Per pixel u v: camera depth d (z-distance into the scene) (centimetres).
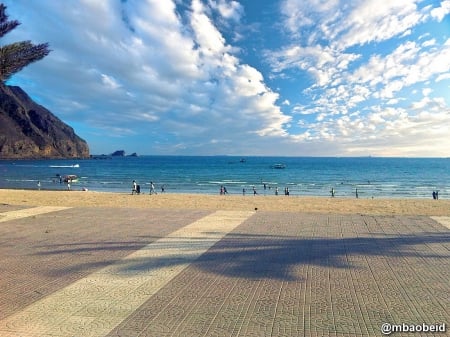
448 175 7669
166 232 894
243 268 588
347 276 541
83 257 667
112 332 372
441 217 1110
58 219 1100
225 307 430
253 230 913
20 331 378
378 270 569
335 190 4388
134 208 1360
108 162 16475
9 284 525
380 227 945
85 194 2495
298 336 357
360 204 1805
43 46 1196
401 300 446
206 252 696
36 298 471
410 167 11569
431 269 573
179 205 1722
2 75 1156
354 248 716
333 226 962
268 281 522
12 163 14312
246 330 371
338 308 423
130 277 552
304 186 4978
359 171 9300
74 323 395
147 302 451
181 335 362
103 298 467
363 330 368
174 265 611
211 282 521
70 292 491
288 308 425
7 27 1116
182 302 449
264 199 2161
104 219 1097
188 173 8381
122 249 725
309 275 547
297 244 755
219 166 12394
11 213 1224
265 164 14238
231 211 1270
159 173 8356
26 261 643
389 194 3994
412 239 797
